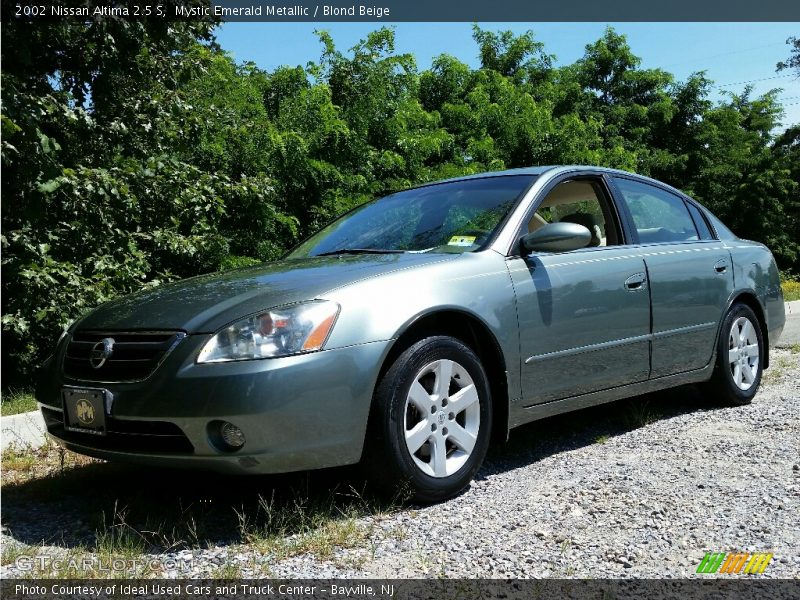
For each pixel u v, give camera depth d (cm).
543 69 2156
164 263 1015
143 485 379
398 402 321
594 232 448
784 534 294
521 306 375
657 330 453
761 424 467
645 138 2439
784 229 2934
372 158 1302
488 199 421
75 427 326
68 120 763
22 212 726
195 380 294
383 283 333
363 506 330
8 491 377
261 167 1126
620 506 327
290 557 279
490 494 350
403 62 1356
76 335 346
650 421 482
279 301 312
